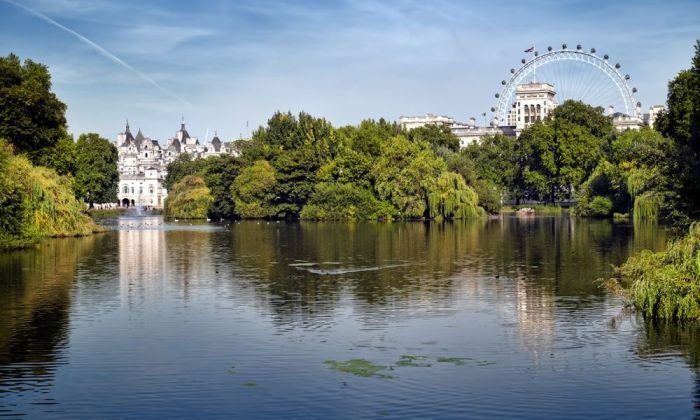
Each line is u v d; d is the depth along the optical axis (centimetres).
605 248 7956
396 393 3036
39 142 10256
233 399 2981
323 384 3142
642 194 11881
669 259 4291
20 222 8169
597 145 18750
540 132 19300
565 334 3916
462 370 3319
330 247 8550
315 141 17675
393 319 4322
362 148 16200
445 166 14925
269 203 16850
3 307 4703
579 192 15675
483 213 14762
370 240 9494
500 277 5869
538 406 2894
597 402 2930
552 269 6303
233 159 17825
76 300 4944
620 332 3919
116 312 4547
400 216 14650
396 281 5719
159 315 4459
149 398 2997
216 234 11194
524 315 4391
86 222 11531
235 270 6450
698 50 8594
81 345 3762
